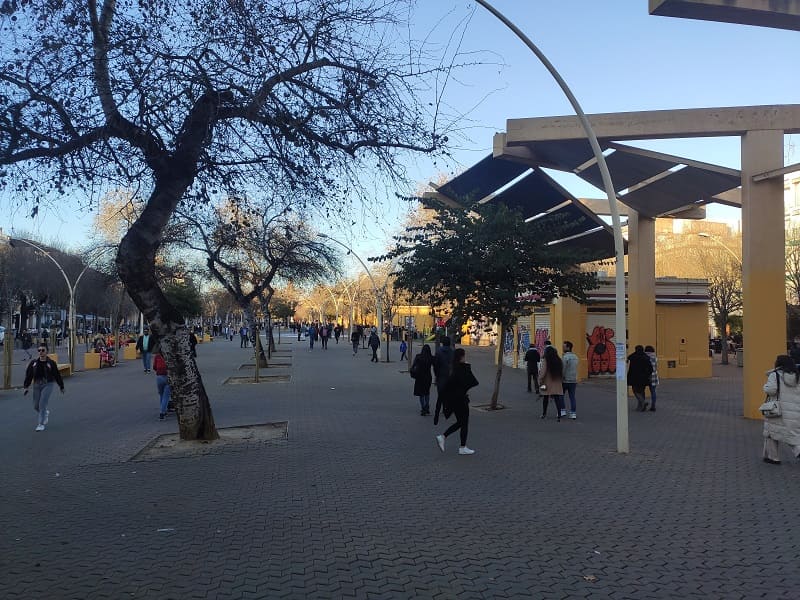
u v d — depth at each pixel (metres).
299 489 7.69
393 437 11.25
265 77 9.43
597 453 9.93
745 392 13.91
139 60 8.82
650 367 14.99
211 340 68.25
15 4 8.05
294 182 9.88
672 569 5.11
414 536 5.92
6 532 6.15
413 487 7.77
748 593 4.64
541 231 14.89
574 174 16.78
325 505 6.98
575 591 4.67
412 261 15.12
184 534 6.02
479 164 15.96
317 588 4.71
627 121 14.13
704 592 4.66
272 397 17.42
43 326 68.94
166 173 10.05
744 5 10.57
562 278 14.84
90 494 7.64
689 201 18.53
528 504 7.03
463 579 4.89
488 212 14.77
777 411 8.98
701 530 6.12
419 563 5.22
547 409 15.31
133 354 36.56
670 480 8.17
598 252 15.97
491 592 4.64
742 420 13.57
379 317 36.16
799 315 29.45
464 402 9.84
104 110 9.05
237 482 8.09
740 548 5.61
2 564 5.26
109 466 9.25
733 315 39.84
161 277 29.73
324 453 9.84
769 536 5.95
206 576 4.95
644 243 20.34
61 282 48.81
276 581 4.84
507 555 5.42
